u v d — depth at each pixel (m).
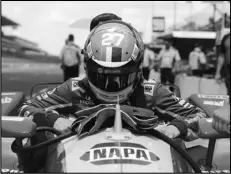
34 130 2.07
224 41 6.36
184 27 18.41
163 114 2.62
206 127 2.11
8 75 16.09
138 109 2.10
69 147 1.87
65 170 1.69
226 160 3.20
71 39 10.80
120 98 2.27
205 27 17.77
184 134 2.25
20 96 3.77
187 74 13.05
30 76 16.19
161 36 17.69
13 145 2.12
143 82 2.61
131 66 2.17
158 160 1.73
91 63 2.19
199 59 13.03
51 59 29.22
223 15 12.55
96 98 2.46
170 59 11.83
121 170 1.57
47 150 2.27
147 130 2.01
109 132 1.97
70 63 10.73
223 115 1.69
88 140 1.89
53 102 2.66
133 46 2.22
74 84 2.61
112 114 2.06
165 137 1.97
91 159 1.69
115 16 3.18
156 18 16.94
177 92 3.83
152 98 2.58
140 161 1.67
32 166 2.34
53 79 14.93
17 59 27.20
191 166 1.94
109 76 2.16
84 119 2.02
